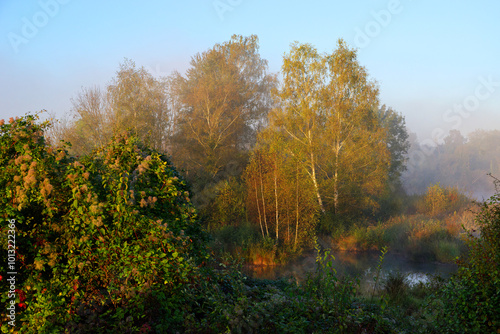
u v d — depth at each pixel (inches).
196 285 206.5
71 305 174.2
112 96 1131.9
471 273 199.2
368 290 403.2
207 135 1296.8
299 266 622.2
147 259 186.9
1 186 186.4
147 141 289.4
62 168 203.5
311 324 203.0
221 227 783.1
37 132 202.4
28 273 179.0
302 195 744.3
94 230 188.7
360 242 764.6
